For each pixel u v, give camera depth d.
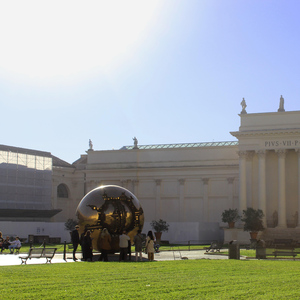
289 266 36.94
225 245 78.06
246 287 24.27
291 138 87.38
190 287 23.83
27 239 84.50
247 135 89.00
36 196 106.44
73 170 115.44
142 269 32.25
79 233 42.12
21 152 104.62
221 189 100.69
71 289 22.77
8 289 22.53
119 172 108.31
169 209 104.31
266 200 90.75
